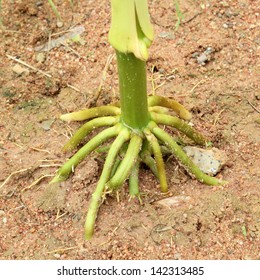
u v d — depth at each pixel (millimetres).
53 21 539
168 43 515
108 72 499
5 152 452
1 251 408
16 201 431
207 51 509
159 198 421
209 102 476
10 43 524
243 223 409
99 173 435
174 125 418
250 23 530
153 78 494
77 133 432
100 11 542
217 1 545
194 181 429
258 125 462
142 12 343
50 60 512
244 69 499
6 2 549
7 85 495
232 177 430
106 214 415
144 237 403
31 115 477
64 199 425
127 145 417
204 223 407
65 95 489
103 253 400
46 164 443
